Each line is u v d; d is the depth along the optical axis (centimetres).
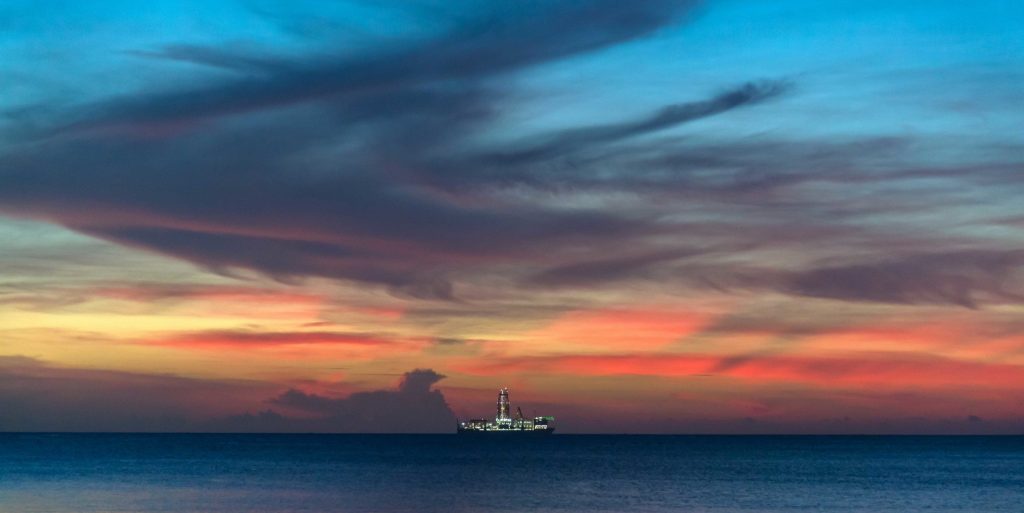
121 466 18362
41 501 10781
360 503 10731
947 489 13275
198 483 13638
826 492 12675
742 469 18500
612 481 14462
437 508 10206
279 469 17538
